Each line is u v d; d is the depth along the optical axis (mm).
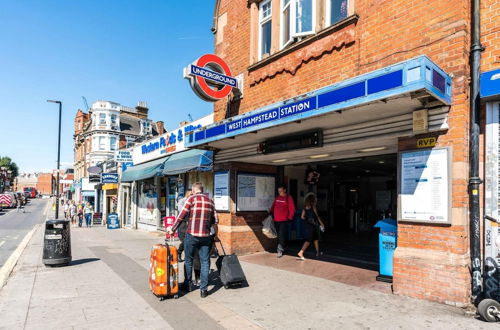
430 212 5141
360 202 15570
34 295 5785
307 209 8656
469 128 5078
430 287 5102
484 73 4930
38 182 125188
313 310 4949
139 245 12078
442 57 5242
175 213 14648
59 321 4617
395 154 7500
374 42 6195
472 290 4883
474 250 4883
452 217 4941
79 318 4730
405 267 5402
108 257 9500
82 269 7855
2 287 6316
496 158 4902
